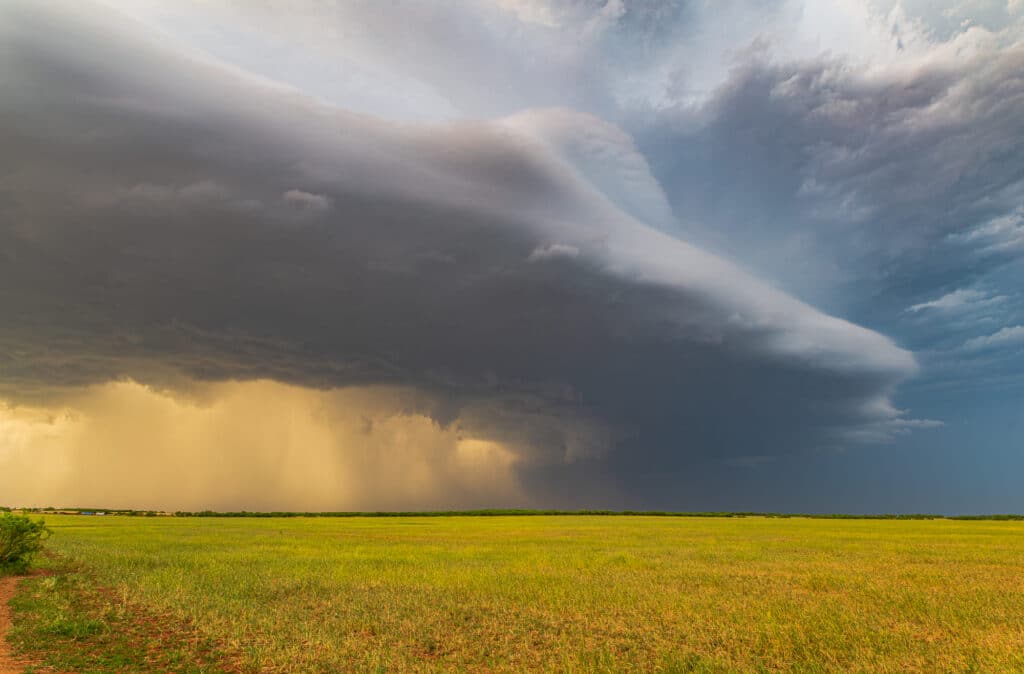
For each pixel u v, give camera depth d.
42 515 120.88
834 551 39.66
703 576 26.41
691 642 14.73
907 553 38.34
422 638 15.05
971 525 85.88
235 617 16.61
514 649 14.14
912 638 15.19
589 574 27.05
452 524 87.44
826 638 15.05
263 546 43.00
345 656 13.02
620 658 13.43
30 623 16.11
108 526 74.25
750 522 96.25
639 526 79.44
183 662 12.77
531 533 61.78
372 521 101.50
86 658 13.00
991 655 13.44
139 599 19.31
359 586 22.97
